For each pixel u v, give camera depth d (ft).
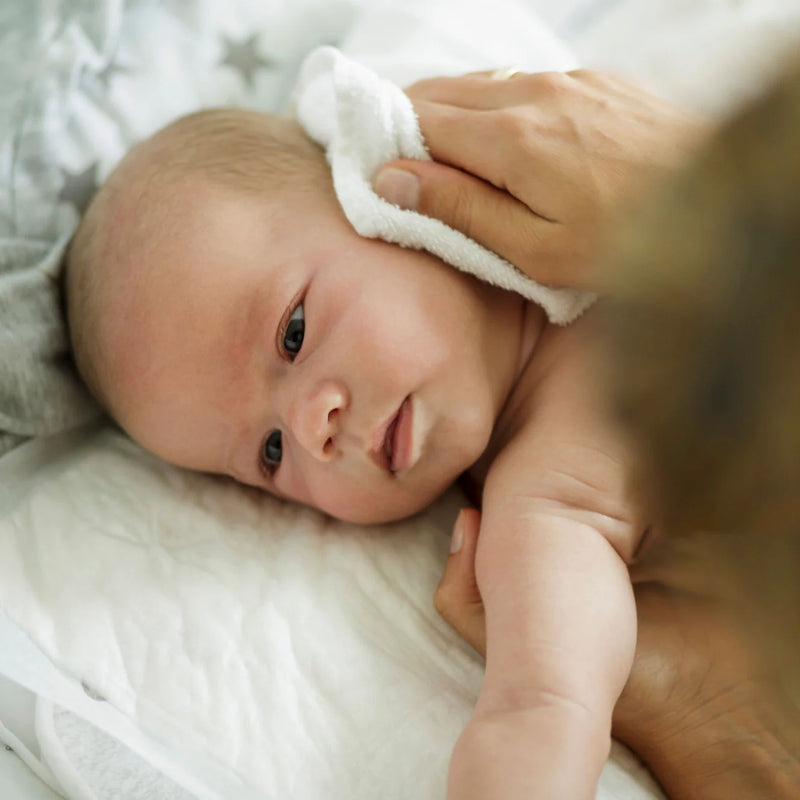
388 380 2.76
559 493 2.53
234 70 4.25
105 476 3.24
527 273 2.81
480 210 2.77
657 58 3.73
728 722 2.28
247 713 2.49
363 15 4.28
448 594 2.71
